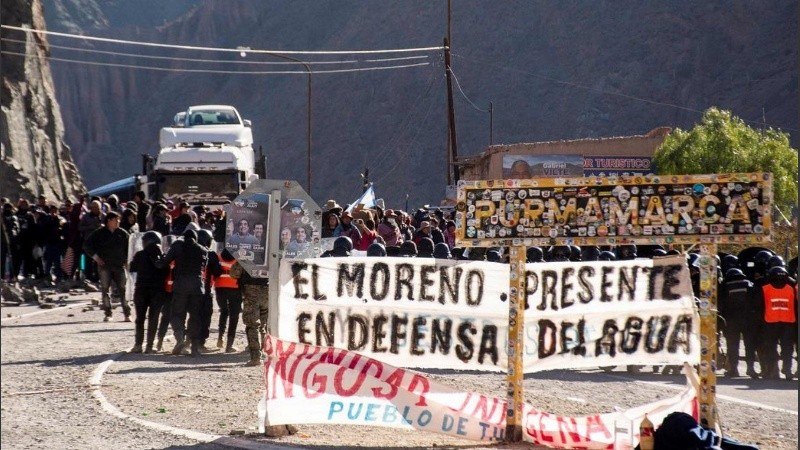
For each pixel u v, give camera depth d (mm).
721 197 13008
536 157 74250
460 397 14523
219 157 50812
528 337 14719
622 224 13375
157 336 26297
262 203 15602
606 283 14742
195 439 13828
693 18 185125
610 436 14078
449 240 39031
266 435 14203
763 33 177875
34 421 14969
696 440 12258
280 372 14344
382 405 14367
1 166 65438
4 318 30641
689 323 14547
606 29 192750
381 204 45500
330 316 14766
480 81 199000
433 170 190375
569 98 184625
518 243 13805
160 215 37906
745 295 23484
